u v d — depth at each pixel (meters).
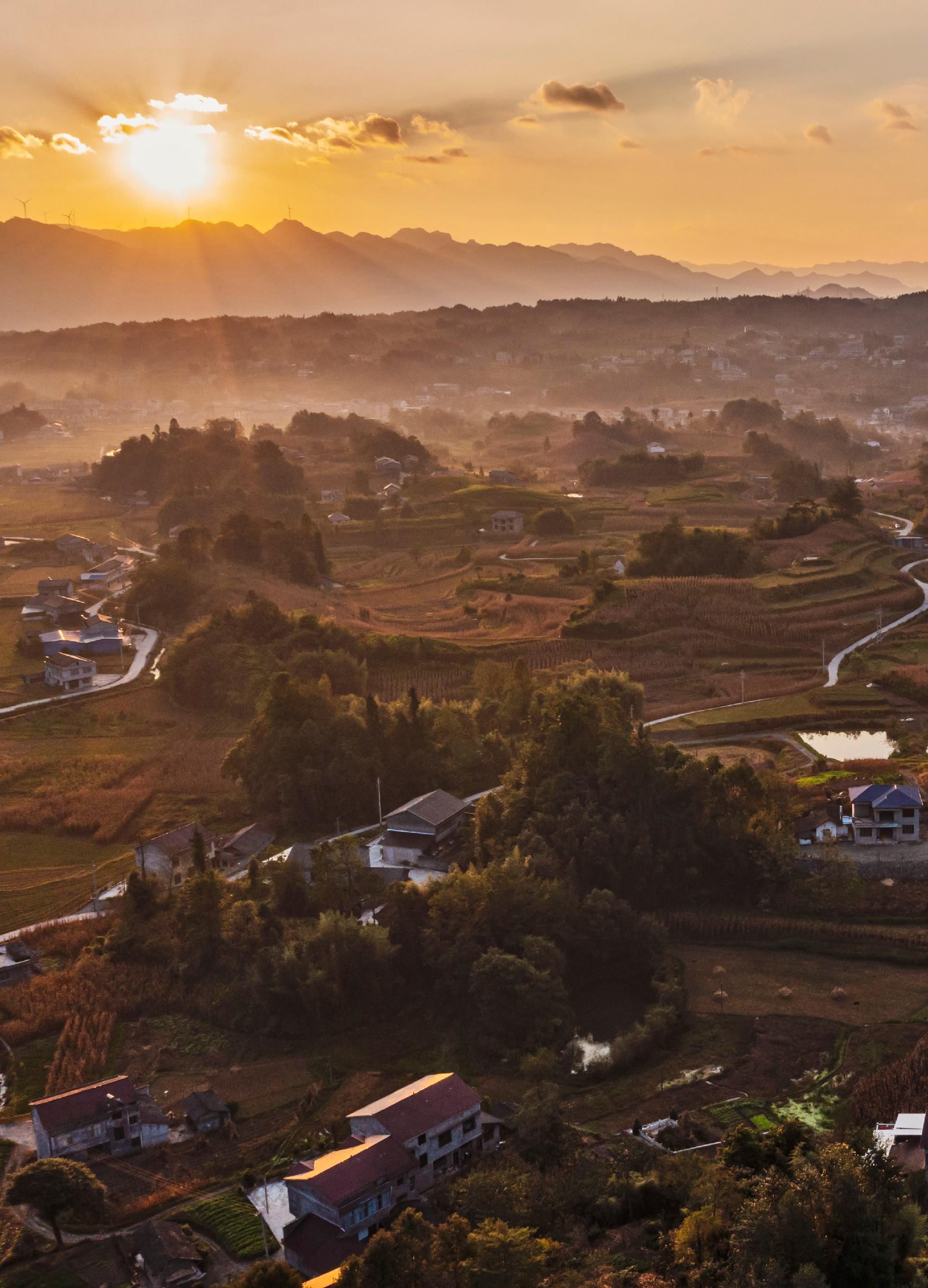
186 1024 92.94
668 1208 65.50
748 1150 65.75
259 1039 91.12
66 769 149.88
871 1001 89.62
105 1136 76.12
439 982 94.56
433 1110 71.75
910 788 110.69
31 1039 90.25
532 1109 74.88
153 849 117.38
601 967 98.44
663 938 98.62
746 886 106.88
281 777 130.38
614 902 99.69
